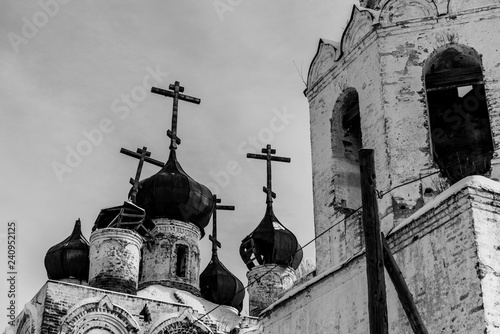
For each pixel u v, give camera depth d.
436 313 16.95
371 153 15.41
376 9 21.66
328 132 21.80
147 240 42.94
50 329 36.91
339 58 21.78
